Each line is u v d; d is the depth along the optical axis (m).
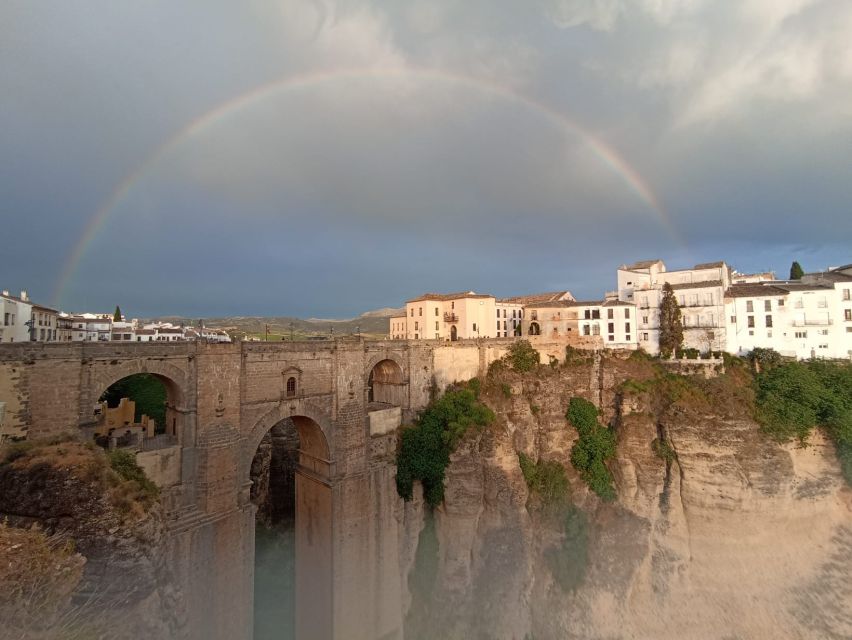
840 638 51.16
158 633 24.61
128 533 23.97
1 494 22.59
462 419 52.22
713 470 54.12
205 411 34.81
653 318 76.56
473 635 48.34
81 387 28.97
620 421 60.69
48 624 16.94
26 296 74.88
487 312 93.31
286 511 63.28
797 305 67.38
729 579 53.31
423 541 51.28
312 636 46.72
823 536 55.69
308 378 42.75
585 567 54.78
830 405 55.69
